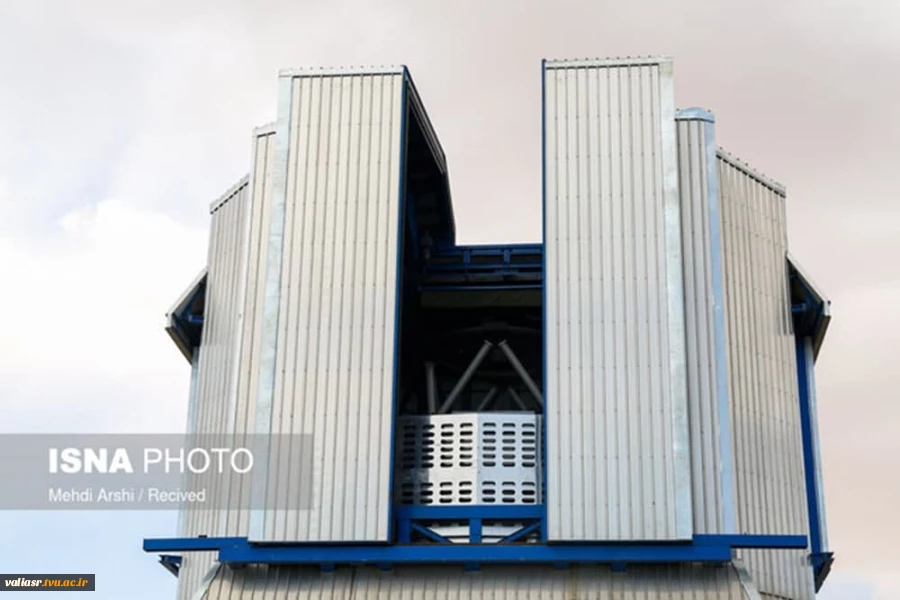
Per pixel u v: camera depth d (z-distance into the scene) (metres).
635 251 35.72
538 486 36.03
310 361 35.59
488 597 33.69
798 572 37.69
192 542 34.66
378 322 35.72
